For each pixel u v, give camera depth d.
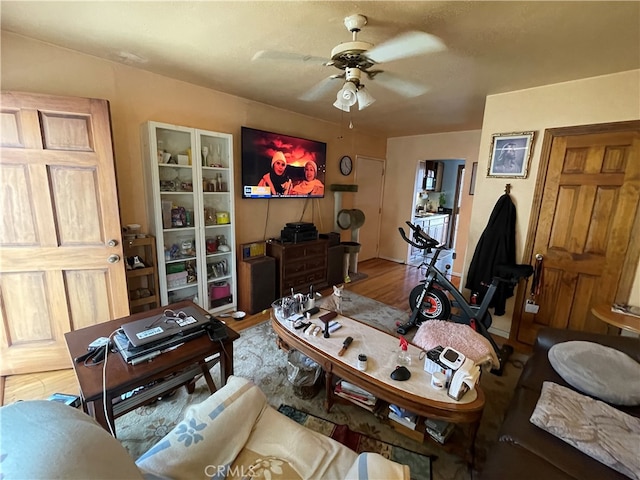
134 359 1.36
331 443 1.17
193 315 1.72
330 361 1.70
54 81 2.07
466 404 1.37
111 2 1.49
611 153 2.23
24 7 1.55
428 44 1.84
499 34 1.70
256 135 3.26
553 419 1.23
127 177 2.51
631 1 1.34
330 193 4.60
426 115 3.71
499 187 2.79
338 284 4.27
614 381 1.42
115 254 2.20
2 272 1.97
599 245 2.34
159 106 2.60
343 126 4.47
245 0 1.45
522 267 2.44
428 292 2.90
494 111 2.75
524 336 2.77
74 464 0.64
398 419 1.67
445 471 1.49
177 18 1.64
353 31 1.62
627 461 1.05
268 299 3.36
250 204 3.51
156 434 1.64
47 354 2.14
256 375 2.17
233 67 2.35
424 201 6.57
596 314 2.11
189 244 2.90
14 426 0.70
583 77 2.27
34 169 1.92
